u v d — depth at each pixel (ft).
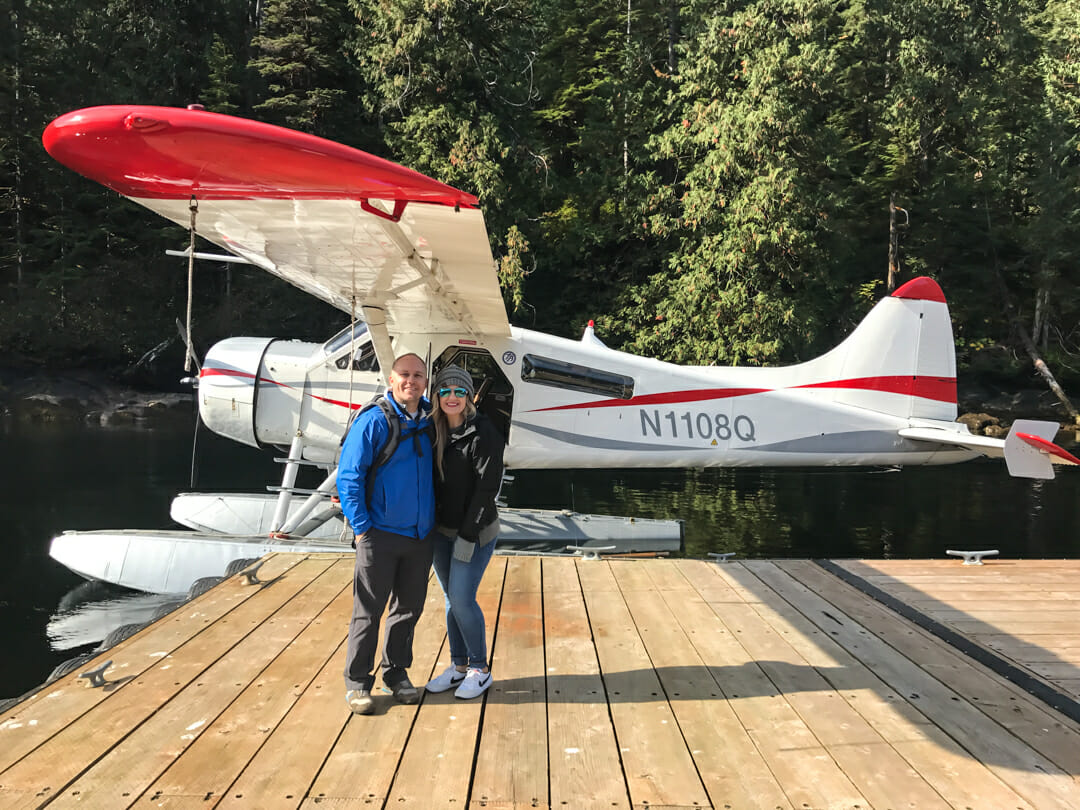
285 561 16.43
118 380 67.62
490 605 13.61
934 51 79.25
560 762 8.20
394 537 9.11
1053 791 7.73
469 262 12.66
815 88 62.28
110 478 34.17
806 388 24.97
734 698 9.87
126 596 19.72
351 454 8.93
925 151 83.76
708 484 38.99
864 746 8.64
